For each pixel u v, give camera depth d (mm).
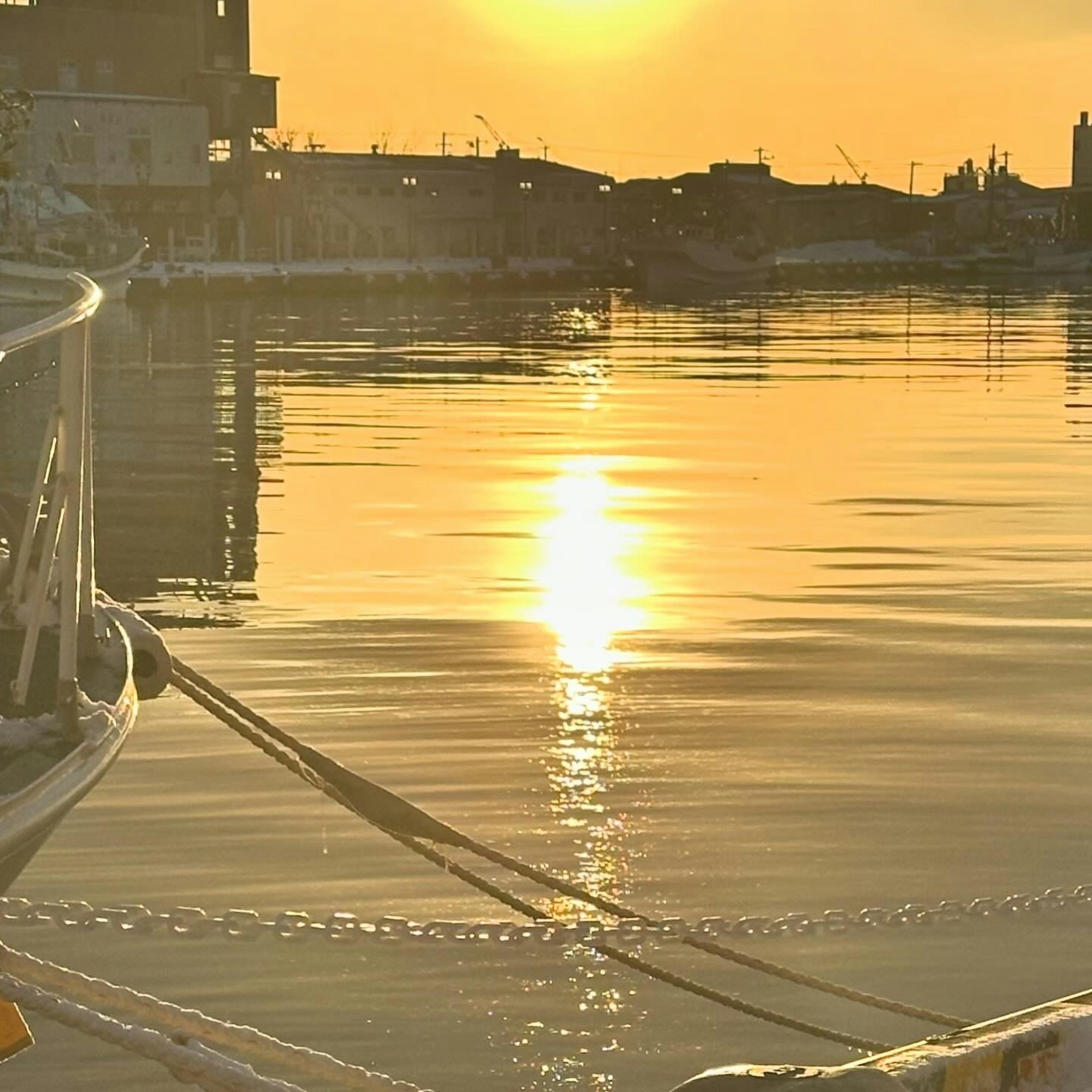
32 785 4516
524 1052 7207
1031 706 13172
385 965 8016
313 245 154250
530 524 23047
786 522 23188
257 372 54812
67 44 123250
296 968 7969
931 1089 4625
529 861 9586
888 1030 7496
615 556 20422
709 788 11000
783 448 32938
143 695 6477
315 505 24906
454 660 14750
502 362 60188
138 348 67625
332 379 51812
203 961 8047
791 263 183875
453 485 27234
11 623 5762
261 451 32438
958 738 12234
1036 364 59031
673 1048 7297
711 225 184875
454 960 8094
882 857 9656
